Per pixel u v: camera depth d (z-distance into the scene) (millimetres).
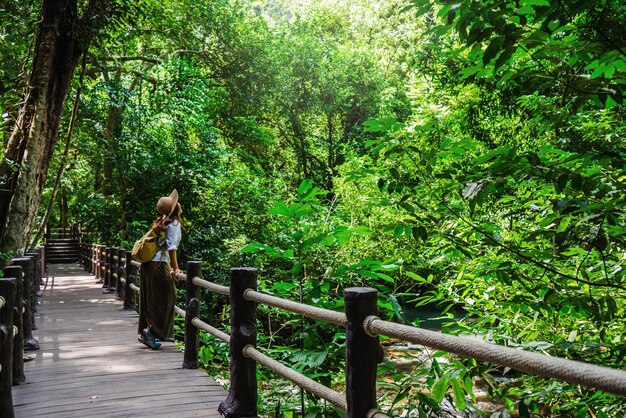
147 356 6418
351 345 2645
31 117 12922
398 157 3871
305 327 4398
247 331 4152
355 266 4328
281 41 28750
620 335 3732
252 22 27453
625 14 3367
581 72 3188
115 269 13859
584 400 3471
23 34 14320
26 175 12617
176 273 6445
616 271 3457
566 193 2893
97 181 23922
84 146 19906
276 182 18812
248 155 26328
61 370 5785
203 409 4426
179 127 20875
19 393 4945
